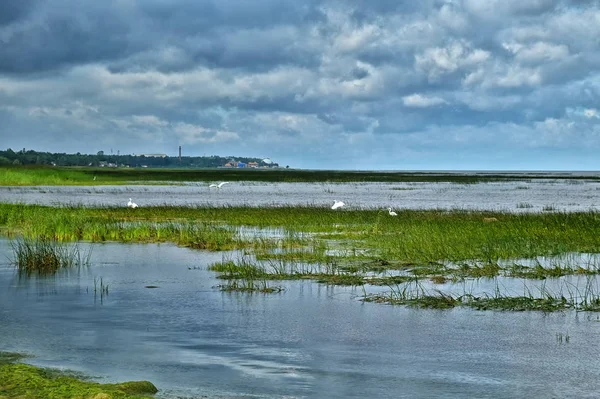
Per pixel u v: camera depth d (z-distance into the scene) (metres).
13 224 32.88
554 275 18.58
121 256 22.94
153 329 12.91
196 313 14.24
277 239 27.17
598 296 15.69
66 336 12.34
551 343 11.97
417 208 47.81
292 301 15.47
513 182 124.44
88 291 16.69
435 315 14.10
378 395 9.29
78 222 29.95
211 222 34.62
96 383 9.27
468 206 51.03
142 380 9.63
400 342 12.05
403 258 21.34
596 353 11.37
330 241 26.42
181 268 20.27
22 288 17.05
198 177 147.12
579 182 125.50
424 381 9.90
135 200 58.38
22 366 10.05
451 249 22.38
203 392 9.28
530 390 9.55
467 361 10.91
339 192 78.62
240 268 19.33
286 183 116.75
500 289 16.72
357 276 18.25
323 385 9.68
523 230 27.33
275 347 11.70
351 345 11.84
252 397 9.11
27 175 100.06
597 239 25.28
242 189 87.56
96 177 122.81
